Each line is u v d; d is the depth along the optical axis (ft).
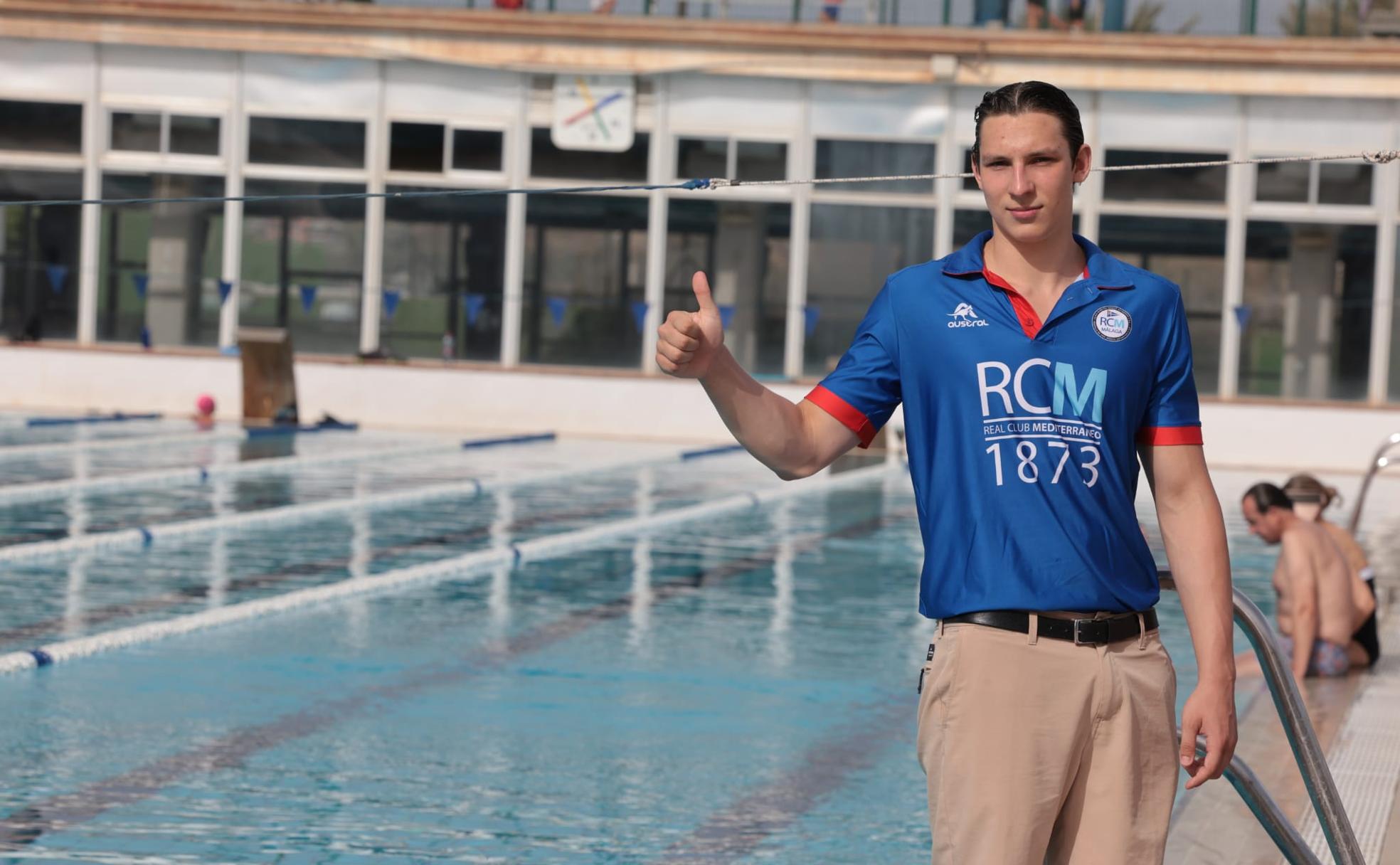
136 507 42.63
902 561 37.96
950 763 8.99
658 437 77.30
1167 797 9.14
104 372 77.15
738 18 81.15
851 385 9.39
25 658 23.20
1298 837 11.16
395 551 36.50
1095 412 8.99
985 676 8.88
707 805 17.43
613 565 36.17
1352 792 18.08
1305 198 76.48
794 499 52.21
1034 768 8.82
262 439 66.08
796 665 25.31
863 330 9.56
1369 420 74.18
